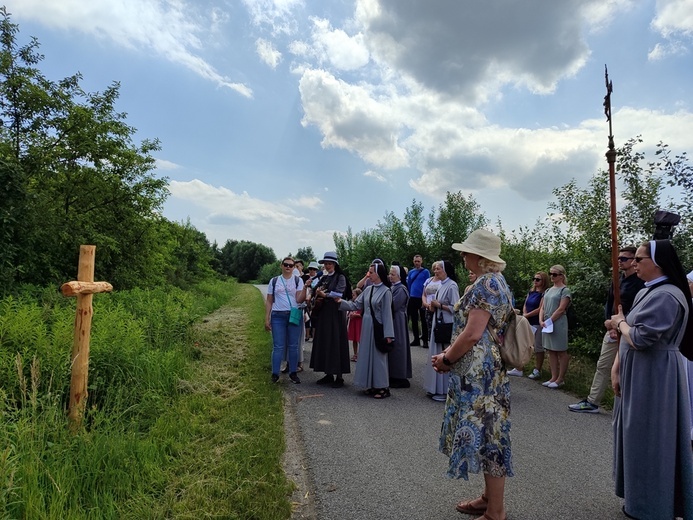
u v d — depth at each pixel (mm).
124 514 2896
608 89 3693
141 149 14125
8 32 10844
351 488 3510
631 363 3029
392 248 19188
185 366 6492
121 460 3428
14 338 4781
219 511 2971
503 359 2906
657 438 2859
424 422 5148
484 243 2979
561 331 6902
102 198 12969
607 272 8195
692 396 3682
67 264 10961
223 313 16469
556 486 3625
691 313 2918
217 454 3916
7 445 3027
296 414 5387
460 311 2992
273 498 3203
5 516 2506
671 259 2975
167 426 4379
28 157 10938
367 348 6199
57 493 2797
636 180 7863
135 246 14352
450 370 3004
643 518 2891
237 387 6215
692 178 7102
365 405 5816
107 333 5453
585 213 8625
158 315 8258
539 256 10961
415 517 3090
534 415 5590
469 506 3123
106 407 4426
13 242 8805
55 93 11594
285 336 6883
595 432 4977
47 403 3801
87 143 11875
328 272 6984
